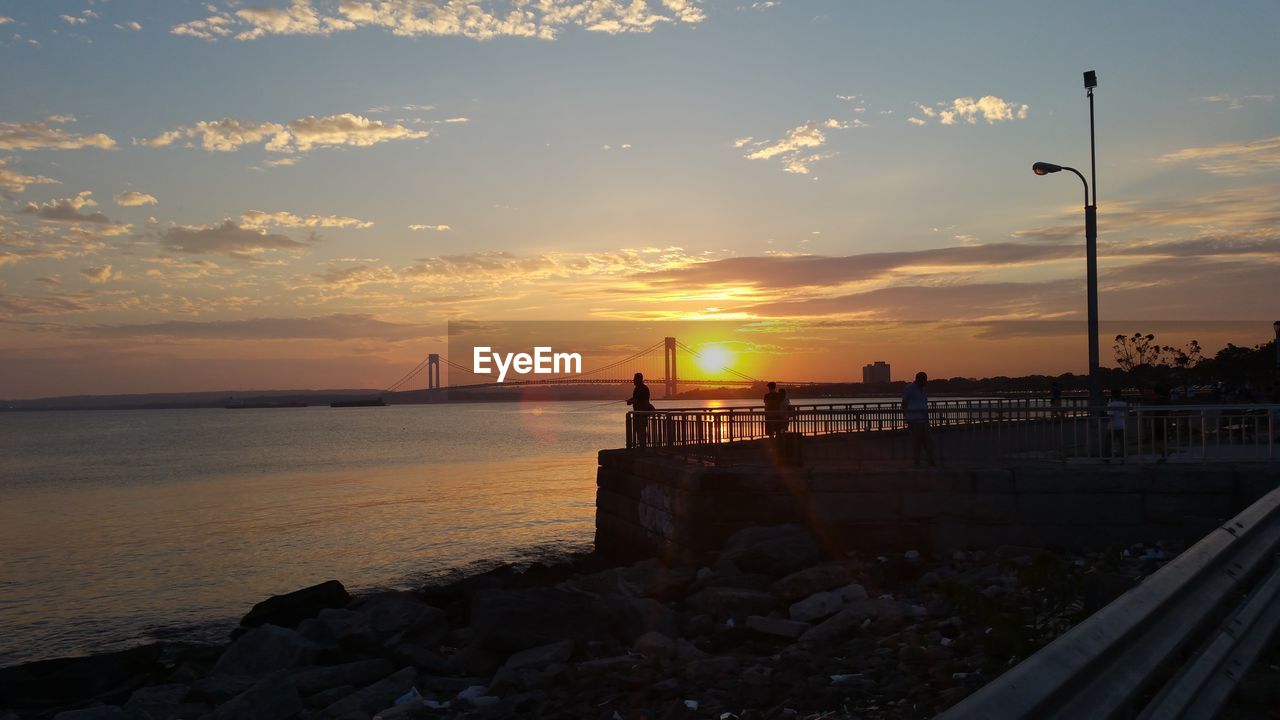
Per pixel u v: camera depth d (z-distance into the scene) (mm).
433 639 13156
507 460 76938
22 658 18984
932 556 16422
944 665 8492
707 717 7945
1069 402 23703
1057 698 2496
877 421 20141
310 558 30062
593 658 11133
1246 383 65750
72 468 83625
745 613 12453
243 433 168125
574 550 30188
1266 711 5109
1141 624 3207
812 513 17078
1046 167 23297
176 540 35406
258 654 12312
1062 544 16078
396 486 54406
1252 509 5559
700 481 17547
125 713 9664
